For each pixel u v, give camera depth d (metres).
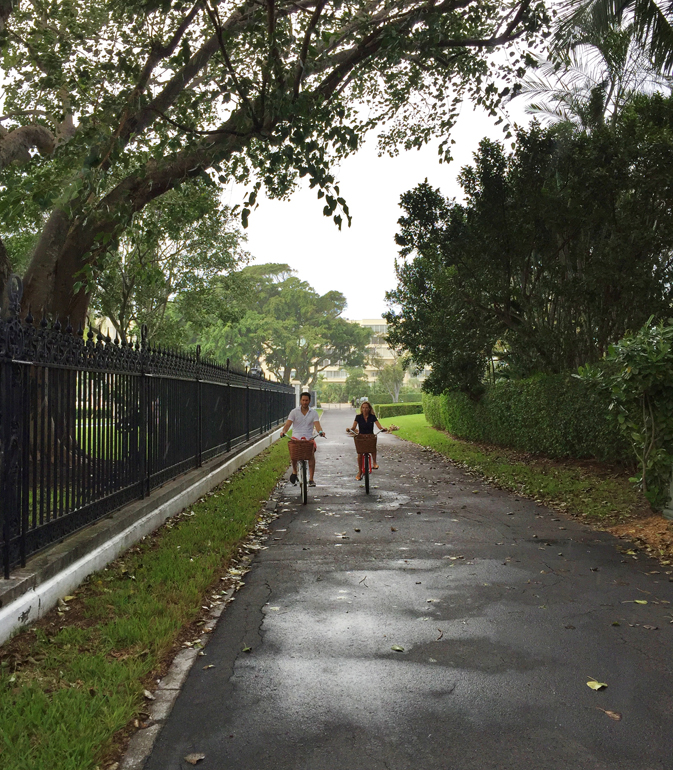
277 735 3.16
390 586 5.76
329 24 9.29
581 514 9.21
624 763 2.91
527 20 10.80
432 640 4.43
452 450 19.78
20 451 4.90
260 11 8.73
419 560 6.71
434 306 19.50
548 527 8.40
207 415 12.55
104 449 6.81
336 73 10.81
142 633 4.32
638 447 8.95
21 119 12.58
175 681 3.78
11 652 4.03
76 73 9.49
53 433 5.59
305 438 10.48
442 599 5.37
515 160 15.14
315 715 3.36
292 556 6.90
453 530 8.24
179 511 8.98
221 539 7.32
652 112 13.30
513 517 9.15
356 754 2.99
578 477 12.51
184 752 3.02
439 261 18.02
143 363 8.11
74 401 6.07
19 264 17.19
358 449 11.60
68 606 4.96
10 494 4.70
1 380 4.65
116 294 22.70
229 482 12.52
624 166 13.35
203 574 5.81
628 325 14.31
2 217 7.93
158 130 9.08
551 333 15.86
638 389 8.37
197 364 11.50
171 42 8.84
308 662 4.06
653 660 4.07
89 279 8.83
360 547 7.32
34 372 5.27
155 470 8.67
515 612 5.02
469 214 15.98
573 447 14.36
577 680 3.78
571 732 3.18
